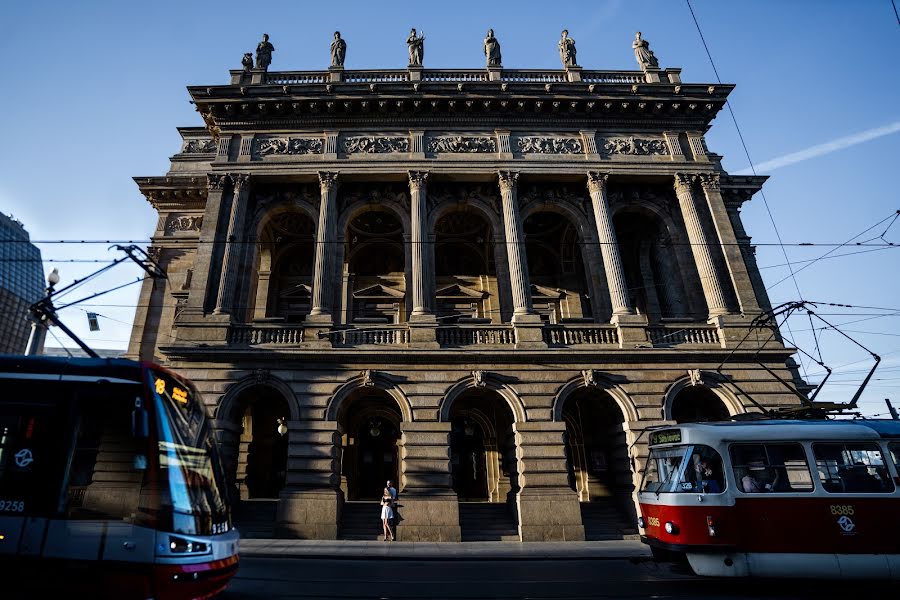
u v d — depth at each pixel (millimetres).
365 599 9773
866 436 11555
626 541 19016
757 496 11102
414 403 20734
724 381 21594
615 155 26422
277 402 26266
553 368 21531
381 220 28750
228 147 25594
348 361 21203
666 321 23719
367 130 26172
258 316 27797
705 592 10609
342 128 26172
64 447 7914
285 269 29891
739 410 21297
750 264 29312
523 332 22016
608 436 23359
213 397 20469
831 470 11312
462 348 21578
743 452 11570
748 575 10664
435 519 18922
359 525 19938
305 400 20562
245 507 20953
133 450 7961
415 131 26141
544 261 30969
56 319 12328
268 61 28000
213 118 26266
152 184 30203
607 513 21422
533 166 25609
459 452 26359
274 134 26016
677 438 12320
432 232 25094
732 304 23875
